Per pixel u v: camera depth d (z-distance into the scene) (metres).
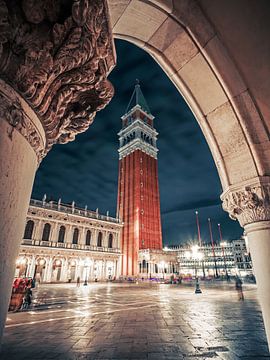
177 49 3.08
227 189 3.03
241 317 8.00
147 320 7.68
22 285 10.22
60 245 42.38
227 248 81.06
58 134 2.07
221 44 2.93
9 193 1.32
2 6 1.23
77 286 29.75
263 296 2.45
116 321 7.55
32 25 1.41
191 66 3.13
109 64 2.06
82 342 5.17
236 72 2.97
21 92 1.44
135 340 5.28
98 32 1.65
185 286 28.81
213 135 3.23
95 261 47.78
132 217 56.59
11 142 1.36
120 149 70.31
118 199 63.53
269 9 3.03
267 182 2.71
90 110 2.24
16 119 1.40
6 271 1.29
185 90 3.30
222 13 2.92
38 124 1.68
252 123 2.95
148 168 64.69
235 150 3.04
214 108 3.17
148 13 2.70
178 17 2.74
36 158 1.80
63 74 1.71
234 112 3.01
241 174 2.95
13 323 7.31
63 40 1.52
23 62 1.37
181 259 86.38
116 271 51.59
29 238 38.75
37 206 40.56
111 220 55.16
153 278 44.56
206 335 5.64
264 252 2.54
